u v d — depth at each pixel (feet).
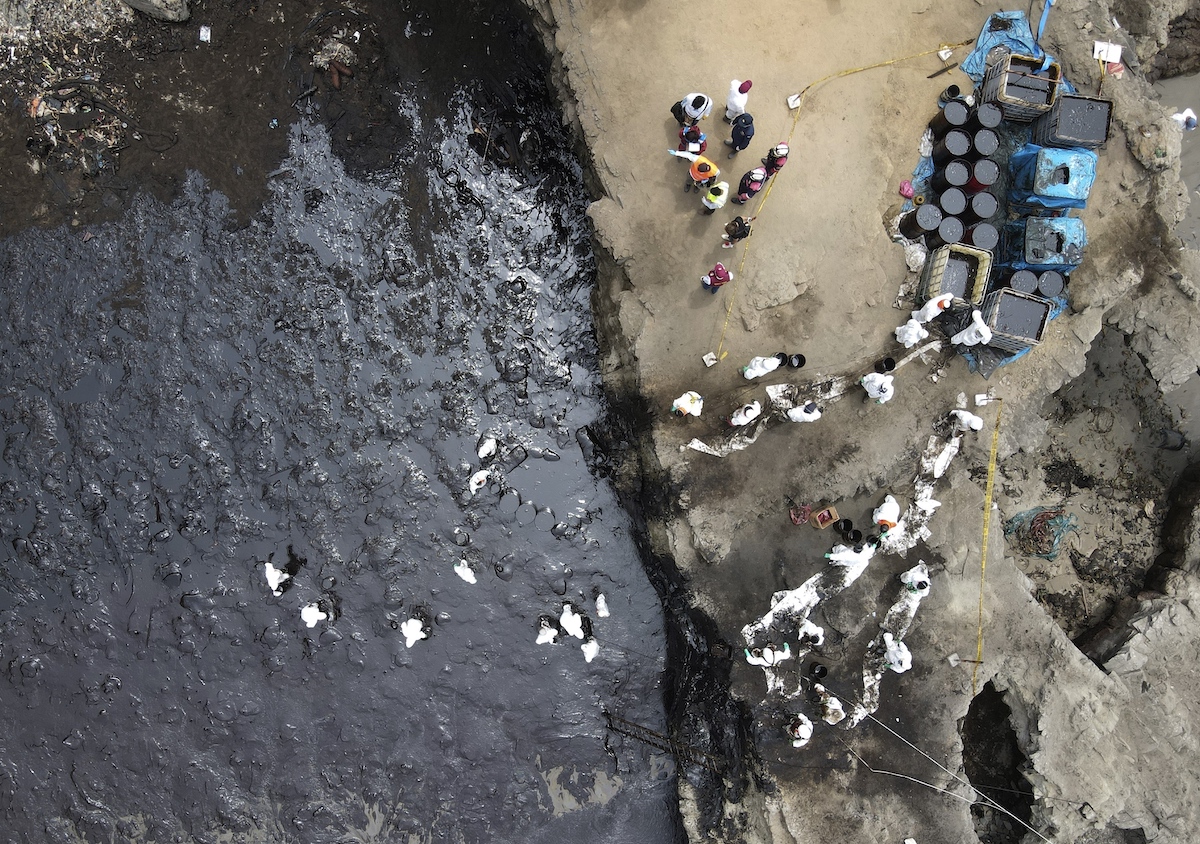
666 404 33.12
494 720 34.32
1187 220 38.55
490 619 34.63
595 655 34.71
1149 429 37.47
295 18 36.04
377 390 35.22
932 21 34.12
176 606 33.96
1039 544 36.32
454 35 36.63
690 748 34.01
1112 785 32.04
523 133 36.58
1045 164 31.91
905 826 32.22
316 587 34.27
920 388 33.58
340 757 33.78
